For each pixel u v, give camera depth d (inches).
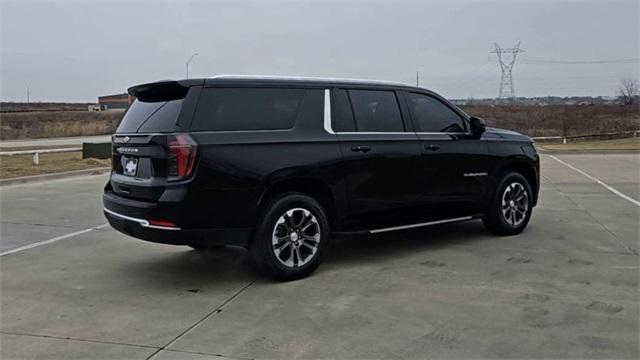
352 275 204.7
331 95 213.5
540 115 2156.7
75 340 147.7
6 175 564.4
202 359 135.1
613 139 1461.6
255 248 192.1
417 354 136.4
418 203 233.3
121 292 188.7
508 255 232.2
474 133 257.0
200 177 177.8
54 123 2207.2
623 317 159.5
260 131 192.7
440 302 173.5
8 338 149.3
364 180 215.3
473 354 136.0
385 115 228.4
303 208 199.8
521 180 274.1
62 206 380.8
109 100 4451.3
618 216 327.0
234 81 192.9
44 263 228.5
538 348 139.0
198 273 211.6
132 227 187.9
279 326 155.6
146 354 138.3
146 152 186.9
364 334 149.0
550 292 182.2
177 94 190.5
